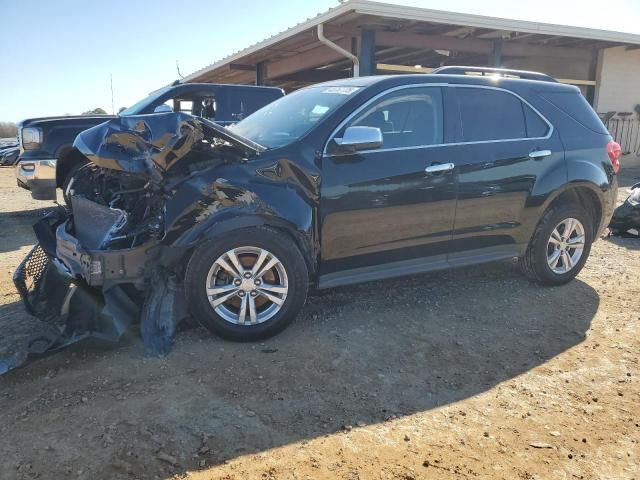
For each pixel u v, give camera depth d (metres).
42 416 2.89
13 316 4.12
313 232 3.88
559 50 15.16
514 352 3.81
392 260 4.31
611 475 2.57
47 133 7.66
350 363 3.57
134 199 4.03
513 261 5.93
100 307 3.57
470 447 2.75
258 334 3.77
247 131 4.62
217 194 3.59
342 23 11.33
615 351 3.84
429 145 4.34
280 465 2.56
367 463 2.60
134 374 3.34
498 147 4.60
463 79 4.62
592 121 5.26
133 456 2.59
